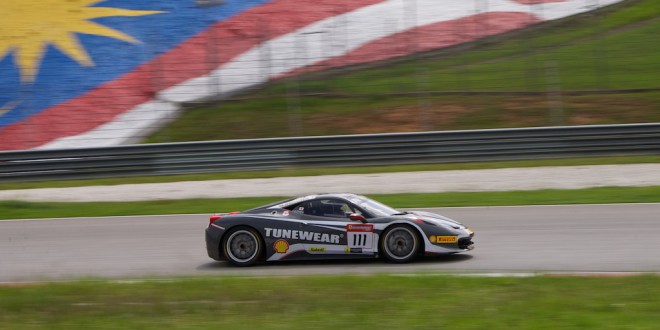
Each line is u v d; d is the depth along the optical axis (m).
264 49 82.69
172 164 56.00
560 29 84.69
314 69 79.12
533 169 53.12
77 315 19.59
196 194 48.53
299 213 27.31
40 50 82.06
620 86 69.94
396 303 19.42
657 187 44.41
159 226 37.25
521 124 64.69
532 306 18.72
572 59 76.44
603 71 73.19
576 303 18.92
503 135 56.00
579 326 16.78
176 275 25.53
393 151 56.28
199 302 20.45
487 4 91.00
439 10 89.81
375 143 56.34
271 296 20.73
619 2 90.94
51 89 76.69
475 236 31.94
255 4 89.88
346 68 79.12
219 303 20.17
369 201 28.09
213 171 56.03
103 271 27.38
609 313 17.86
